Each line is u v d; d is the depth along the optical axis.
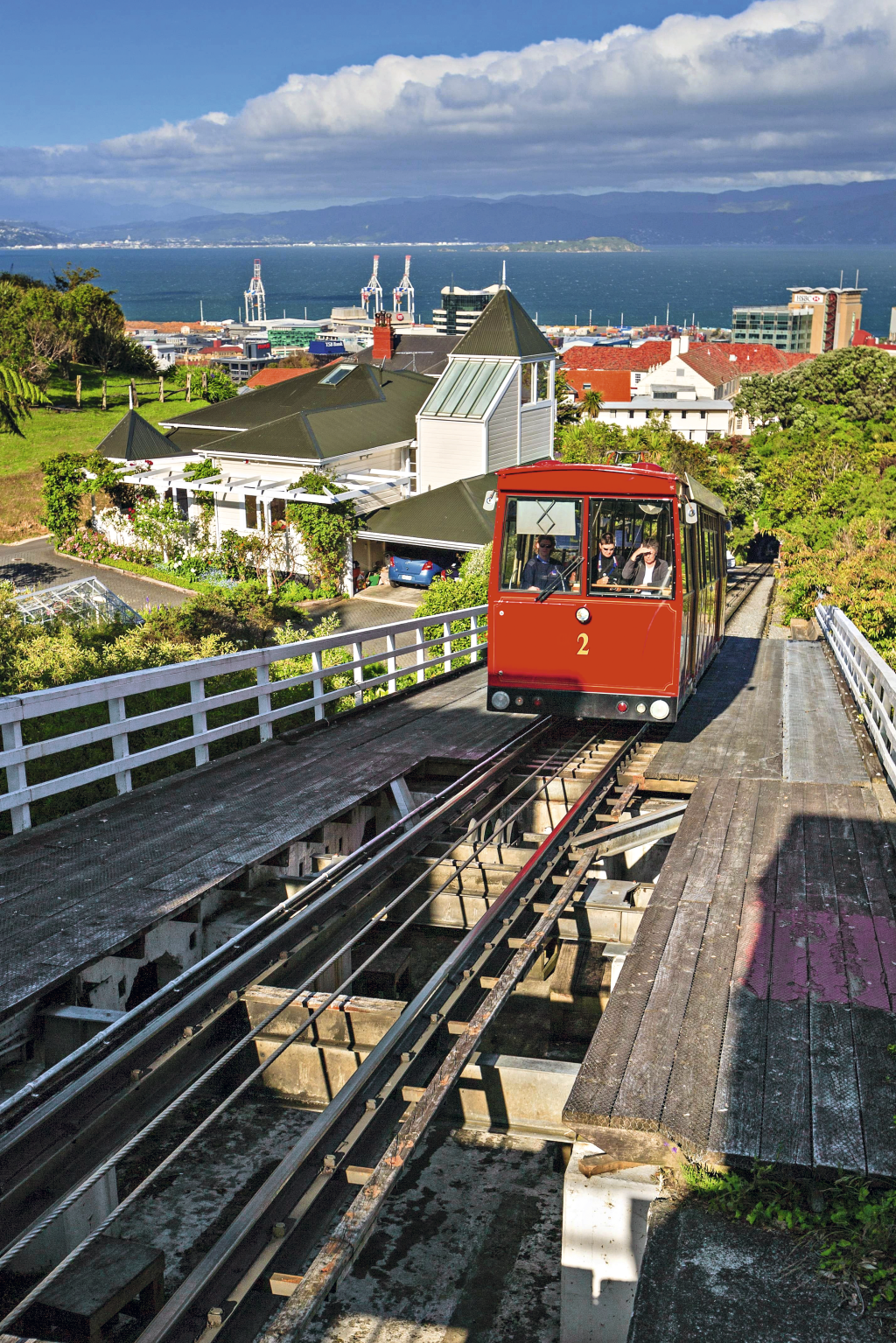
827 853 9.32
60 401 80.44
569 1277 5.32
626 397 136.00
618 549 12.88
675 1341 4.24
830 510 69.50
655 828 10.82
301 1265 5.02
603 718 13.36
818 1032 6.13
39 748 9.11
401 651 16.73
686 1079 5.63
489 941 8.23
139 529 48.47
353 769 11.90
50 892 7.94
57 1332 4.86
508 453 50.06
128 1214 6.42
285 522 45.38
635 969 6.96
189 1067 6.58
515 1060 6.88
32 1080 6.28
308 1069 7.11
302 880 9.01
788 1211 4.93
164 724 13.51
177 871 8.41
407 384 56.59
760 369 162.25
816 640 28.52
